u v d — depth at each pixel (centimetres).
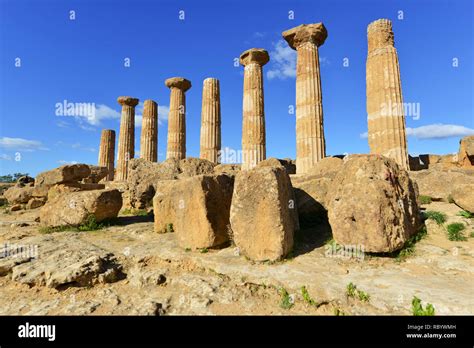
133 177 1509
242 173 716
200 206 767
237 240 693
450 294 461
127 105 2480
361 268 603
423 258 625
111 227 1075
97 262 696
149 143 2266
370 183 663
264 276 591
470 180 944
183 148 2103
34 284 655
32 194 1684
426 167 1614
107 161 2645
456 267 575
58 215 1073
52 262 712
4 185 2670
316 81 1371
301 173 1333
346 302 489
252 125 1583
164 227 966
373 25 1243
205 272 672
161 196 982
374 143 1196
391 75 1174
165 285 652
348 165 737
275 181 677
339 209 684
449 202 943
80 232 1006
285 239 662
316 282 542
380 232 631
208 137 1853
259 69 1641
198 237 764
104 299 600
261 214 671
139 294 619
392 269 594
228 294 573
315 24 1388
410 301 457
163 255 746
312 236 803
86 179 2070
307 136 1336
